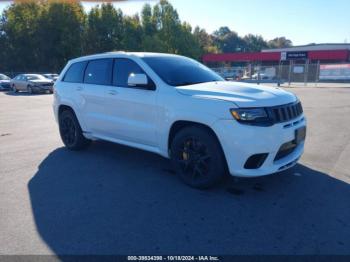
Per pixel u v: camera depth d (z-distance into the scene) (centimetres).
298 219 334
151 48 5931
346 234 305
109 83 520
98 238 305
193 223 330
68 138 627
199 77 485
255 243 293
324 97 1683
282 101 392
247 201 378
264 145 362
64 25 5262
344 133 742
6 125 938
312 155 558
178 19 6362
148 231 316
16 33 5191
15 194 409
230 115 363
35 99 1828
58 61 5409
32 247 291
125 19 6047
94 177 467
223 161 387
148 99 448
